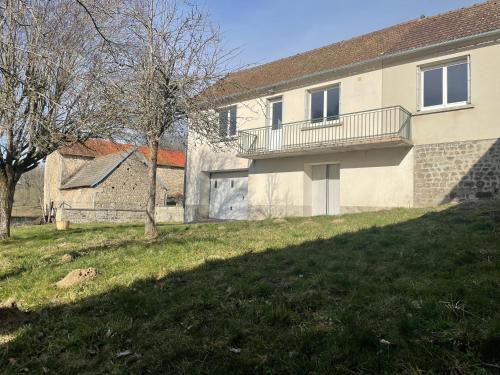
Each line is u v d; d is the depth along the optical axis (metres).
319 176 16.78
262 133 17.86
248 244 7.75
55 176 36.44
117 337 4.04
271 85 17.17
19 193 52.09
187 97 10.31
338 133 15.48
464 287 4.20
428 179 13.23
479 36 12.16
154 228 10.64
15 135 11.54
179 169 38.62
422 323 3.60
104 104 10.50
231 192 19.80
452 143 12.80
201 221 19.47
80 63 10.79
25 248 9.59
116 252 7.69
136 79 9.88
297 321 3.97
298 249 6.93
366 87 14.83
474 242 6.03
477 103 12.35
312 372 3.13
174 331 4.04
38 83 9.98
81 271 6.07
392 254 5.95
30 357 3.87
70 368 3.58
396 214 10.60
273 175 17.66
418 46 13.67
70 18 10.95
